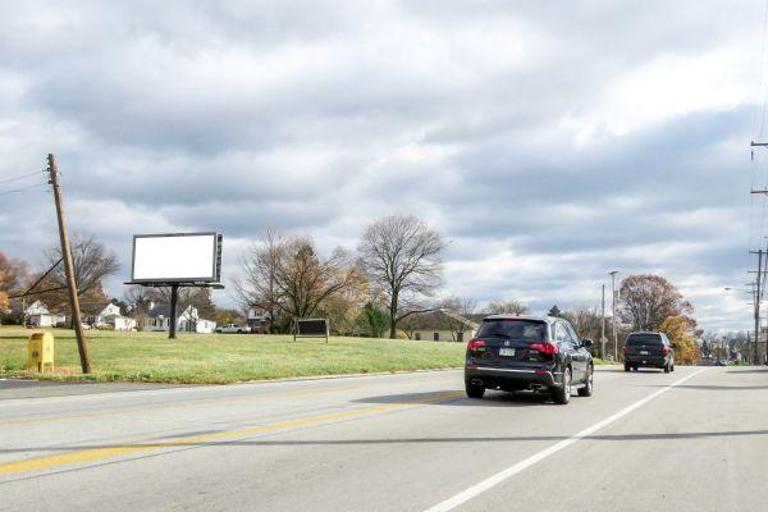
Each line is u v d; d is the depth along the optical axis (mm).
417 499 6402
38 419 11273
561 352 15367
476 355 15602
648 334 34375
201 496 6379
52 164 23641
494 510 6105
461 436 10164
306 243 86062
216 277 42688
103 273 100375
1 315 110000
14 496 6254
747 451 9367
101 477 7066
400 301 89812
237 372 22156
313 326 42938
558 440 9977
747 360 156750
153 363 24438
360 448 9000
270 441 9391
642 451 9234
